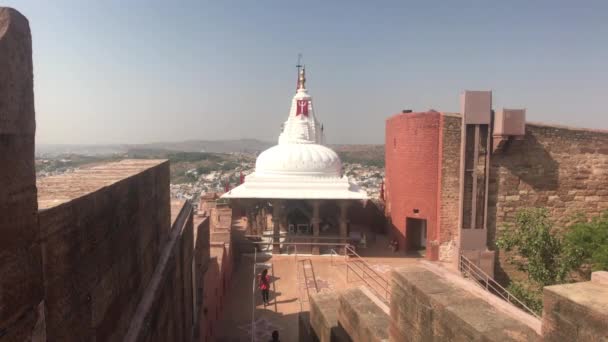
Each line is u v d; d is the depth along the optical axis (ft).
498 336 12.93
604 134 53.01
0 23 7.19
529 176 53.52
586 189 53.72
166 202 23.09
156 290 17.40
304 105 84.02
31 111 8.18
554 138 53.01
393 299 19.76
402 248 65.10
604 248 36.63
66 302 9.31
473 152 53.78
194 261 32.83
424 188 59.67
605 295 11.27
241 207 85.61
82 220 10.16
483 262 53.67
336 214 79.56
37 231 8.07
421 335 16.90
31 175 8.06
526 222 41.93
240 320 45.47
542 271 39.68
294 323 44.75
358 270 58.49
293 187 65.51
